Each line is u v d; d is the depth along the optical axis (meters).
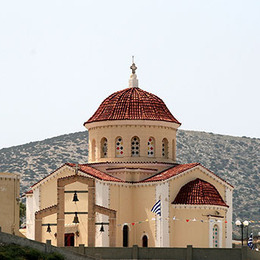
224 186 158.25
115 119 159.75
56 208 141.25
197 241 149.00
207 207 149.62
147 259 131.62
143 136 159.62
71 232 151.00
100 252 132.50
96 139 162.50
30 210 161.25
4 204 143.12
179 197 151.50
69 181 141.00
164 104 166.62
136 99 163.25
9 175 144.75
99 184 151.12
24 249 120.81
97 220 149.62
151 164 158.25
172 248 131.50
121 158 159.38
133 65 169.38
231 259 130.00
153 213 152.00
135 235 154.38
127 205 155.25
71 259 124.44
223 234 152.50
